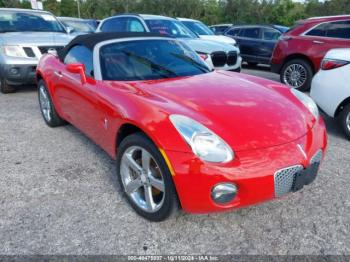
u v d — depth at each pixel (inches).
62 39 278.4
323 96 173.5
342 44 275.3
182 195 91.0
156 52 147.9
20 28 286.7
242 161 88.7
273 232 100.3
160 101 105.8
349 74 162.2
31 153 156.6
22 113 221.5
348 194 120.3
